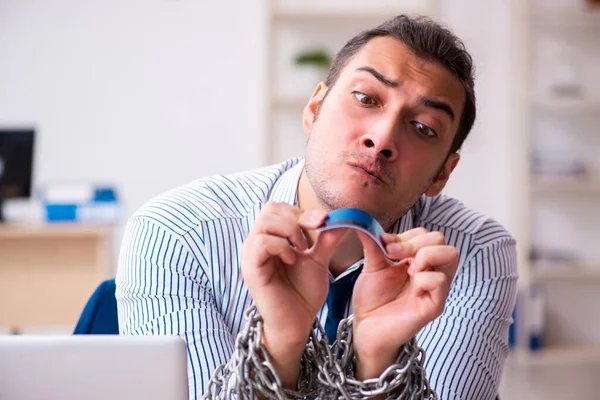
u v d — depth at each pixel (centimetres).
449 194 395
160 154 394
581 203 393
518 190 375
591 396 392
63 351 59
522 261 374
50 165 390
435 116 106
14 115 388
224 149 397
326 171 105
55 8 388
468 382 122
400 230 130
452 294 130
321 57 379
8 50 387
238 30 396
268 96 382
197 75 395
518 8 377
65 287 320
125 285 118
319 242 79
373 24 396
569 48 391
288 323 78
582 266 378
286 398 77
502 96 394
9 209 386
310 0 399
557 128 394
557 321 394
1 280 319
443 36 109
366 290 84
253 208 124
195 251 117
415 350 83
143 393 59
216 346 111
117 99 392
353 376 85
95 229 317
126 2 391
